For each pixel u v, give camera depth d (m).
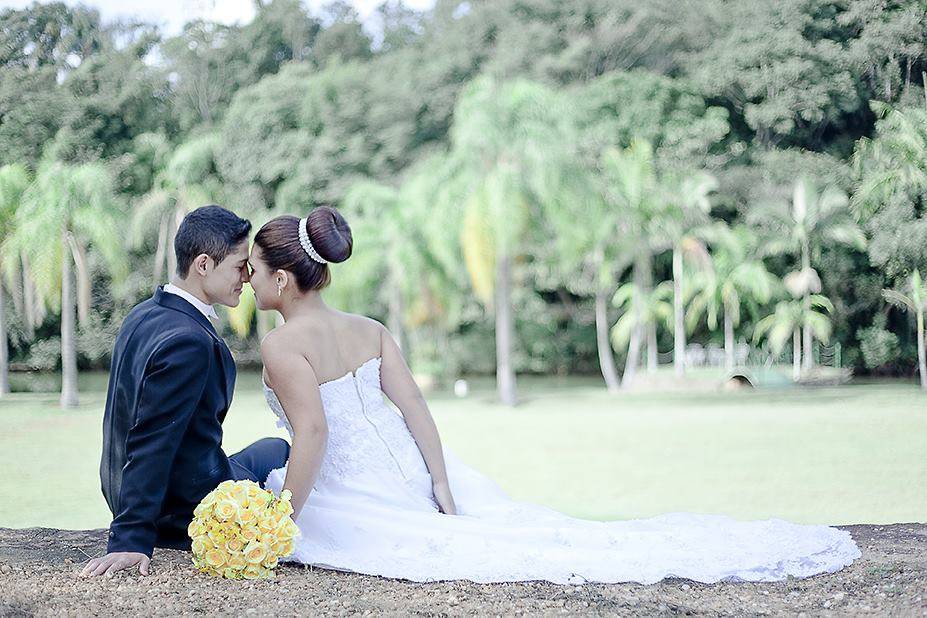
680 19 25.67
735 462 11.30
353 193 22.77
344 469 2.96
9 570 2.70
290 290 2.97
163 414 2.63
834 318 19.52
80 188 19.69
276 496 2.87
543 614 2.25
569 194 20.12
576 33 27.86
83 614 2.22
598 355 27.58
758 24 21.53
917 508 8.28
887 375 19.08
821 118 18.98
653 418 16.33
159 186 24.23
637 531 2.94
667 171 23.80
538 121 19.70
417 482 3.03
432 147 28.59
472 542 2.76
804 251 19.80
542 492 9.48
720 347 25.31
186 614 2.22
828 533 3.02
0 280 20.27
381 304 25.33
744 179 22.09
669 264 26.62
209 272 2.79
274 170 27.52
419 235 21.61
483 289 19.33
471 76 28.81
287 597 2.39
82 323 21.58
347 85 28.58
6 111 23.25
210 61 28.81
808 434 13.49
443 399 21.03
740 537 2.92
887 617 2.21
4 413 17.16
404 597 2.40
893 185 15.38
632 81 24.95
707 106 24.58
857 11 16.44
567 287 26.12
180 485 2.77
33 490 9.41
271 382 2.89
